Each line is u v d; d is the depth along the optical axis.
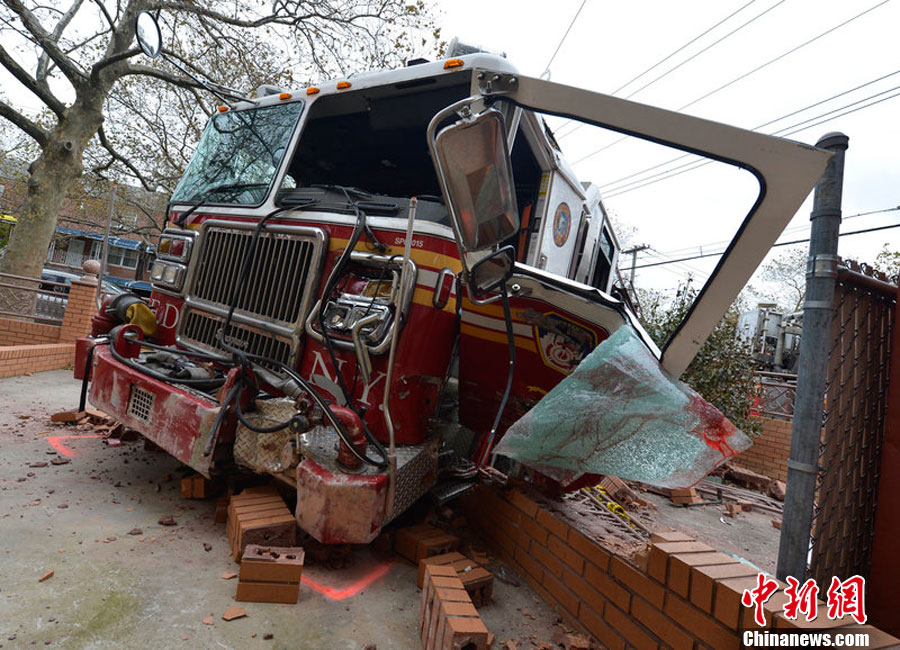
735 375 8.89
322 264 3.37
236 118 4.58
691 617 2.11
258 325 3.53
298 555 2.71
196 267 4.04
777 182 2.18
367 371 3.05
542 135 4.21
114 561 2.75
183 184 4.71
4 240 20.16
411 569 3.19
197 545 3.07
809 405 2.33
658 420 2.52
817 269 2.36
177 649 2.15
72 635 2.13
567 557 2.91
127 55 12.14
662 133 2.33
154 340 4.33
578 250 5.89
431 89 3.75
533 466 3.16
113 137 17.31
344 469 2.83
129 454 4.50
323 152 4.75
